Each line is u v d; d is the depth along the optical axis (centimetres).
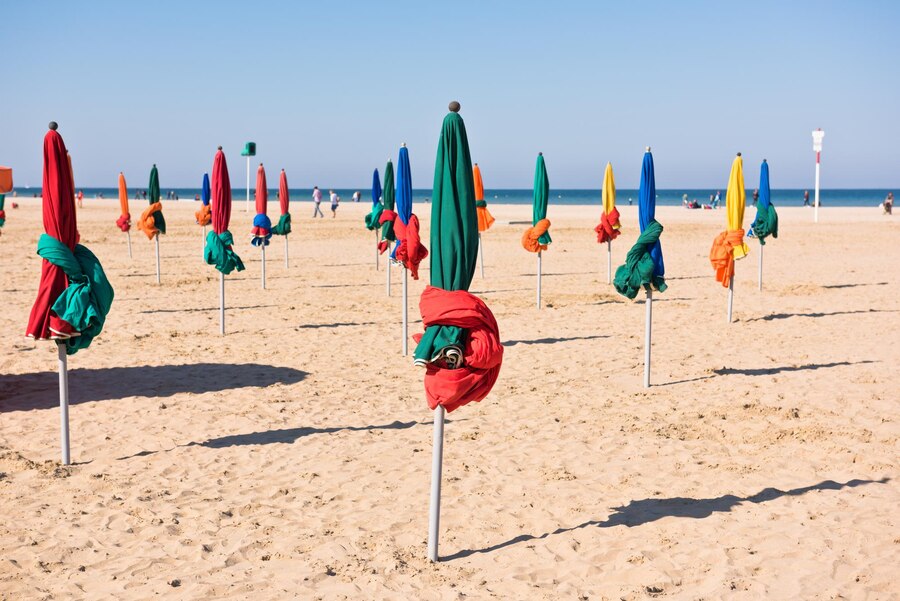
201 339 1322
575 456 752
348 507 632
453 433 823
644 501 639
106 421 859
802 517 600
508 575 514
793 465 719
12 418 866
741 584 496
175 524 593
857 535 565
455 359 507
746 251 1441
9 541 557
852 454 736
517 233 3806
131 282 2067
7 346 1234
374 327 1450
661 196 18538
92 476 693
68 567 522
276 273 2325
